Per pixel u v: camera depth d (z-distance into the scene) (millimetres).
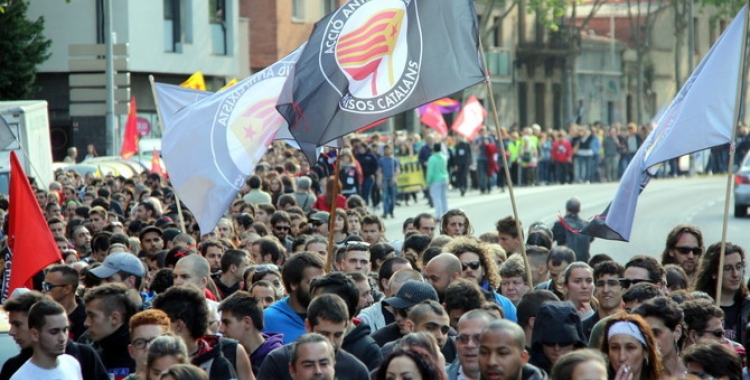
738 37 28656
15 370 21844
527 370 19156
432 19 27641
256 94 31969
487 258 28750
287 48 140250
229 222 42000
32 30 97500
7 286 30531
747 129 152375
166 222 45469
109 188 65500
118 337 22938
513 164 127125
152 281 29266
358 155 90688
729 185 28062
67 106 115250
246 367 21703
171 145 31828
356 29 27562
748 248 66438
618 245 68500
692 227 31609
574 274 26750
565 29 193875
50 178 71875
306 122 27562
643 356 19609
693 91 28812
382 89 27531
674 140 28828
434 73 27531
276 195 60094
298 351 18328
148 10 117312
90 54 66750
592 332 22578
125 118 92125
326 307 20562
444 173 85625
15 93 97750
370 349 22406
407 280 24312
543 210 93938
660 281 26297
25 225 29469
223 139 31812
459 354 20312
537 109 194250
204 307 21312
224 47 130000
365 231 40469
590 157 136375
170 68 120188
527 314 23422
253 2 137875
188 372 16734
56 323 20781
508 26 187250
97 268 27906
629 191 29562
